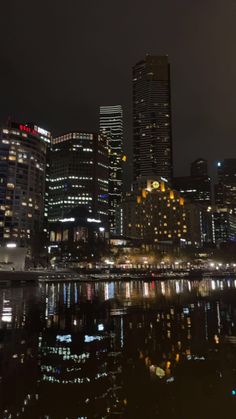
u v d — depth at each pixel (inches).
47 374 681.0
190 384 616.1
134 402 538.0
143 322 1309.1
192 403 529.7
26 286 3988.7
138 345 919.7
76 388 602.2
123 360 776.3
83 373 685.3
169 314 1529.3
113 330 1143.6
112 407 517.0
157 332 1103.6
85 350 868.6
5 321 1328.7
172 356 807.1
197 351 847.7
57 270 6259.8
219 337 1013.2
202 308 1755.7
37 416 488.7
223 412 496.4
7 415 492.7
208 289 3378.4
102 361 767.7
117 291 3157.0
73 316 1481.3
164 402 534.3
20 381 640.4
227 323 1272.1
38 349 879.7
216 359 777.6
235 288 3518.7
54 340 987.3
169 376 662.5
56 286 4057.6
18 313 1566.2
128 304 1979.6
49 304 1979.6
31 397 562.6
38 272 5290.4
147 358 792.3
